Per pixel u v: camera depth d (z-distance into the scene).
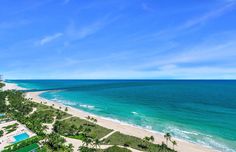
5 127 86.50
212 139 79.31
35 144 65.81
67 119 105.44
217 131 89.06
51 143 65.62
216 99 178.00
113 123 101.81
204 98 185.88
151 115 120.69
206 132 88.06
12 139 72.88
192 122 104.25
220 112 125.81
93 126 93.56
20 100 149.62
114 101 175.50
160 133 86.50
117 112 130.00
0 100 143.88
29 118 98.00
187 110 133.38
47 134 74.38
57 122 88.00
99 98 196.88
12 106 128.25
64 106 150.50
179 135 84.56
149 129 92.88
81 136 77.44
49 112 116.06
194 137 81.81
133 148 67.56
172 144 73.50
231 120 106.75
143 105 153.88
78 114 120.81
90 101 177.62
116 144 70.81
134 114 124.00
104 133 83.56
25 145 64.50
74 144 69.12
